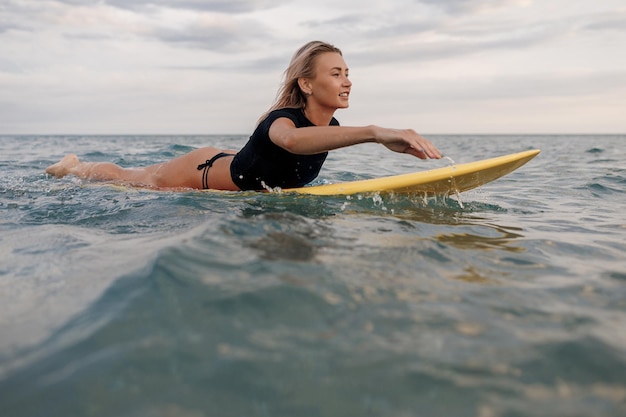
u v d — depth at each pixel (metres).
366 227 2.39
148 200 3.19
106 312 1.40
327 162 7.76
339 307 1.44
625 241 2.48
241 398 1.04
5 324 1.40
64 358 1.19
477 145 20.22
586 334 1.34
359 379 1.11
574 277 1.85
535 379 1.12
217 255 1.77
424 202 3.30
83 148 13.18
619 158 8.94
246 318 1.36
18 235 2.43
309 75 3.12
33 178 4.61
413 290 1.61
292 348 1.22
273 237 2.03
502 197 4.02
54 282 1.71
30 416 0.99
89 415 0.99
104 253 2.02
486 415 1.00
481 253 2.11
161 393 1.05
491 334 1.33
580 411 1.01
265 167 3.32
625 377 1.14
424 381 1.10
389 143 2.44
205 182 3.70
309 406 1.02
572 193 4.34
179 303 1.43
